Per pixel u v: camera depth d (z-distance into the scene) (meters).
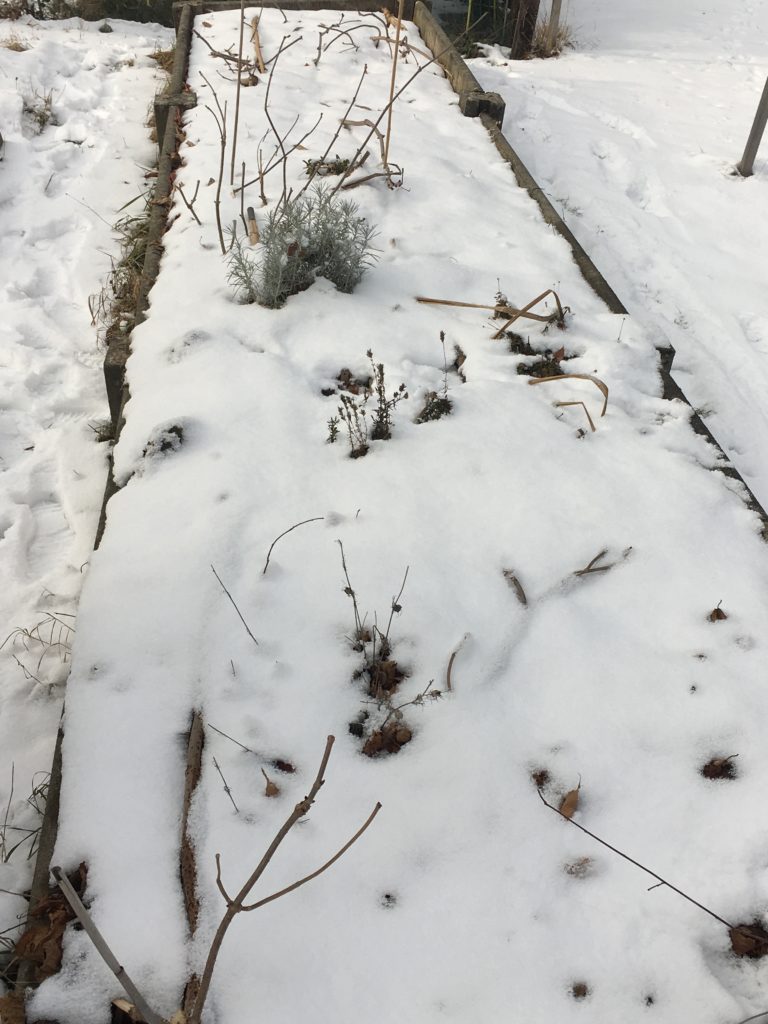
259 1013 1.86
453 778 2.24
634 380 3.60
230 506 2.90
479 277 4.18
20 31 7.70
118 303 4.56
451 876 2.07
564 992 1.90
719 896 2.05
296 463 3.08
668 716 2.39
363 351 3.62
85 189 5.71
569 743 2.33
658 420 3.42
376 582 2.68
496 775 2.26
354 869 2.07
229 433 3.18
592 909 2.03
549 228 4.68
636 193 6.16
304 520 2.88
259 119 5.44
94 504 3.67
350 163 5.00
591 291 4.19
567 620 2.63
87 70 7.23
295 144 5.20
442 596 2.65
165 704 2.38
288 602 2.63
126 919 1.98
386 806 2.18
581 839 2.15
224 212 4.48
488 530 2.86
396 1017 1.86
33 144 6.09
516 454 3.15
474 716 2.37
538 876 2.08
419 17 7.19
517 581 2.71
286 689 2.42
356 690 2.43
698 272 5.33
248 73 6.07
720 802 2.22
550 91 7.38
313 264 3.95
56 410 4.10
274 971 1.91
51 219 5.38
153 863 2.08
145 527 2.86
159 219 4.60
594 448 3.21
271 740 2.31
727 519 2.99
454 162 5.30
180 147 5.21
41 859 2.12
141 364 3.54
